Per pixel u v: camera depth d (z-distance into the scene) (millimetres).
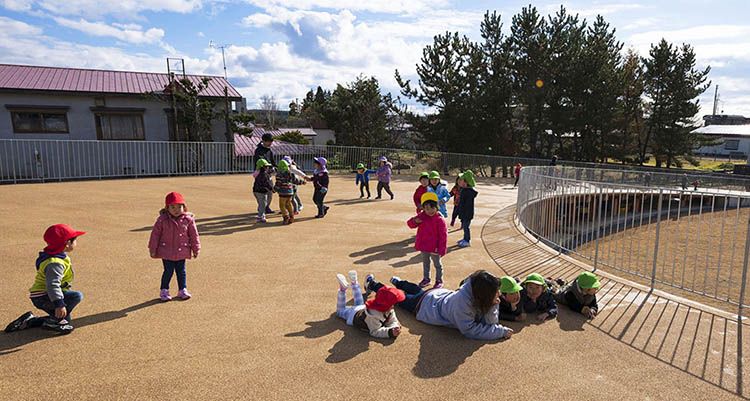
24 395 3115
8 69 20875
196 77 24797
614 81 32938
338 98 48250
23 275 5672
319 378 3443
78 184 15133
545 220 9680
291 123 60938
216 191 14414
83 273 5809
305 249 7359
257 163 9477
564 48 32219
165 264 4848
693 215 19422
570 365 3779
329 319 4543
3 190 13117
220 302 4918
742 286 4914
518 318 4629
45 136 20062
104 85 21703
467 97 32750
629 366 3787
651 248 13648
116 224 8898
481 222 10602
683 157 38938
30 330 4102
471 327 4156
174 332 4148
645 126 39094
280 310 4734
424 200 5508
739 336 4383
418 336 4223
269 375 3465
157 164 20391
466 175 7984
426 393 3293
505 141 35094
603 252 12234
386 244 7879
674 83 35750
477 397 3268
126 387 3250
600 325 4598
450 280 6031
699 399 3328
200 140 22297
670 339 4297
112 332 4117
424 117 34875
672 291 8656
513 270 6543
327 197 14273
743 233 16453
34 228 8289
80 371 3443
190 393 3201
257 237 8141
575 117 33250
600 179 22094
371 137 42406
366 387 3346
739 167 31578
